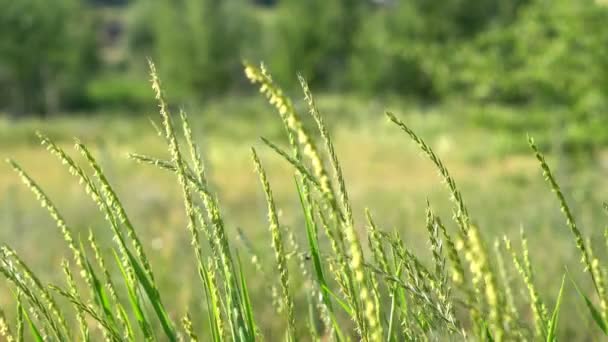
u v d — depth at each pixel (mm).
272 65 56656
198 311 4367
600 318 1357
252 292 4059
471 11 44156
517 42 14758
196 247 1368
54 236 8000
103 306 1460
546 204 8469
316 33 56188
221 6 62969
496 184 14375
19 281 1354
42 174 20812
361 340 1313
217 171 23375
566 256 5227
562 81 13875
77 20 67125
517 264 1439
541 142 14156
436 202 11773
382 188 16375
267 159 20188
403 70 49625
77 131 35438
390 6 54406
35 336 1407
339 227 998
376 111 45188
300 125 973
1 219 8852
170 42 61531
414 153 30031
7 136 33469
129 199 11500
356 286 1359
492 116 14984
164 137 1354
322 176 981
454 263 948
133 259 1398
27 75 56000
